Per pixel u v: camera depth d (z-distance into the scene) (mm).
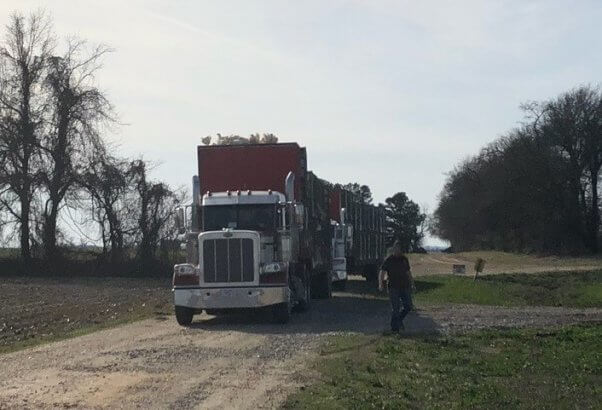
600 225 87625
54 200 54312
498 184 90562
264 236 22438
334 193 35625
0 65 53844
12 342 18859
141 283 45938
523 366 13977
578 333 18547
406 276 19172
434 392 11719
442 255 85625
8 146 53125
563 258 80250
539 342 17156
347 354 15305
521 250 88875
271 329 20312
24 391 12141
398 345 16500
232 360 14930
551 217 86250
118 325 21875
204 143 25469
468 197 98938
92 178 53500
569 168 85188
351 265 39156
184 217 23750
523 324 21312
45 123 54000
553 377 13078
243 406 10977
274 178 24578
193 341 17844
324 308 26984
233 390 12062
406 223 117250
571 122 84562
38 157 54094
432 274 53312
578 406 11031
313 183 27578
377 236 45031
